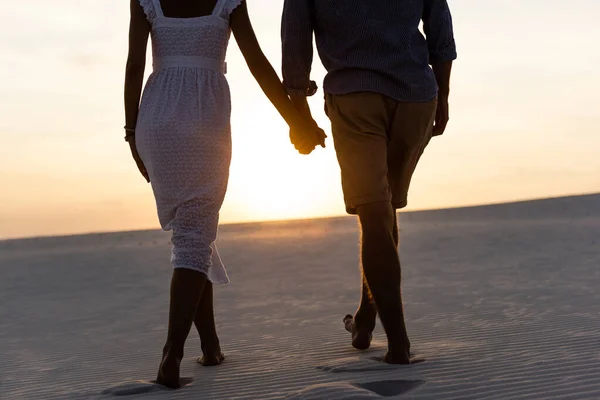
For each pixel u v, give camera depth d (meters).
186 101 3.30
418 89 3.42
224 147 3.35
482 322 4.92
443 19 3.63
